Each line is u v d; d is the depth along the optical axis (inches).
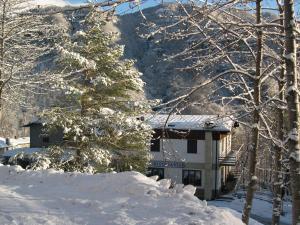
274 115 651.5
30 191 402.0
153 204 345.1
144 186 375.6
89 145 869.8
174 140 1573.6
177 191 372.2
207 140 1560.0
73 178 429.1
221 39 451.2
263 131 582.6
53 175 443.5
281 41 512.4
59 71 864.9
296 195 328.5
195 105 461.7
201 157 1576.0
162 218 315.6
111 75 904.3
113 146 900.0
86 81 911.0
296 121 334.0
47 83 802.8
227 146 1791.3
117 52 906.7
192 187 387.9
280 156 627.5
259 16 446.9
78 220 321.1
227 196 1585.9
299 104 364.2
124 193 375.2
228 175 1806.1
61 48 829.8
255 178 486.3
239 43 485.7
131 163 901.8
